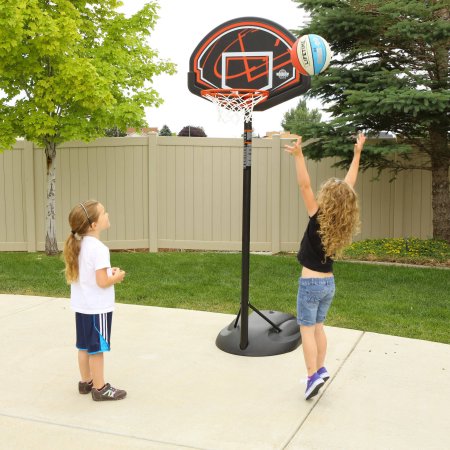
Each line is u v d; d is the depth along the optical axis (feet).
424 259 30.09
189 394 13.75
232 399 13.47
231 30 17.72
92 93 29.76
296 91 17.34
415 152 32.60
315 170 34.91
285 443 11.32
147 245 36.24
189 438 11.51
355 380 14.64
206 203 35.83
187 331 18.81
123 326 19.34
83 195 35.60
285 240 35.53
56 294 24.30
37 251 35.70
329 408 12.98
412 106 26.66
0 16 28.40
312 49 16.01
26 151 35.04
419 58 31.19
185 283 25.94
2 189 35.53
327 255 12.71
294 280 26.61
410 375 14.99
